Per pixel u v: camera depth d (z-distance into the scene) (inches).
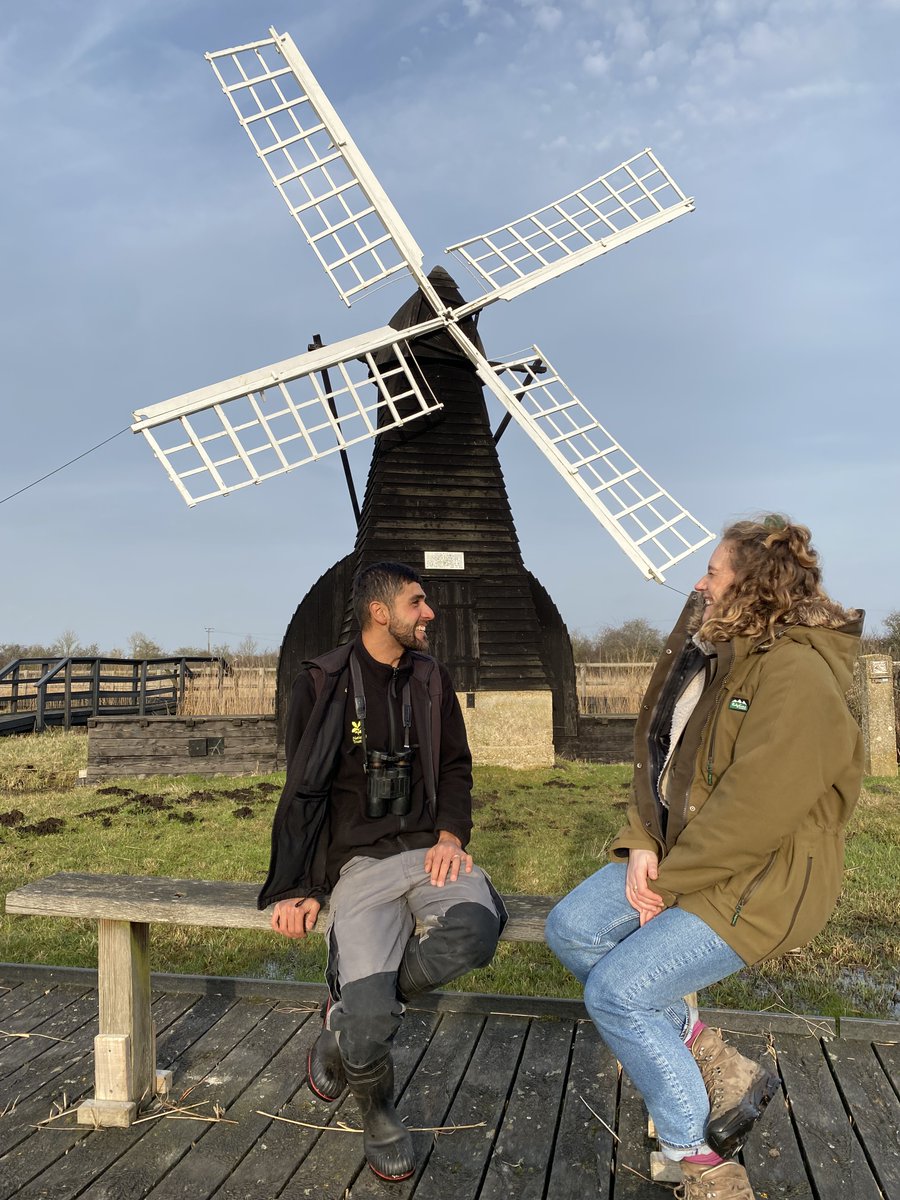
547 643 535.2
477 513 493.0
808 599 86.1
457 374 498.6
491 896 102.2
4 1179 100.7
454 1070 125.6
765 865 81.7
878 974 177.3
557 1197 96.9
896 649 746.2
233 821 346.6
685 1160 84.2
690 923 82.4
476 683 481.7
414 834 105.7
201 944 197.3
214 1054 131.9
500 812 359.6
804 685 79.0
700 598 92.8
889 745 452.4
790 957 185.0
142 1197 97.3
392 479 482.9
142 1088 116.3
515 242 493.7
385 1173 98.5
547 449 455.2
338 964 95.8
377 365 481.7
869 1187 97.9
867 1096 117.5
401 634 106.3
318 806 104.0
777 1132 109.6
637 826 90.5
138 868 272.8
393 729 107.0
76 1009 150.9
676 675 92.4
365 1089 96.4
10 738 625.0
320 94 483.5
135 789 426.9
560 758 521.7
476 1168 102.5
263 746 486.3
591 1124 111.6
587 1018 142.9
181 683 753.6
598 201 509.7
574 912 94.0
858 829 315.0
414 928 102.5
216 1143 107.9
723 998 161.9
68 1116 114.6
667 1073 83.4
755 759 78.4
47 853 293.0
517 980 174.4
